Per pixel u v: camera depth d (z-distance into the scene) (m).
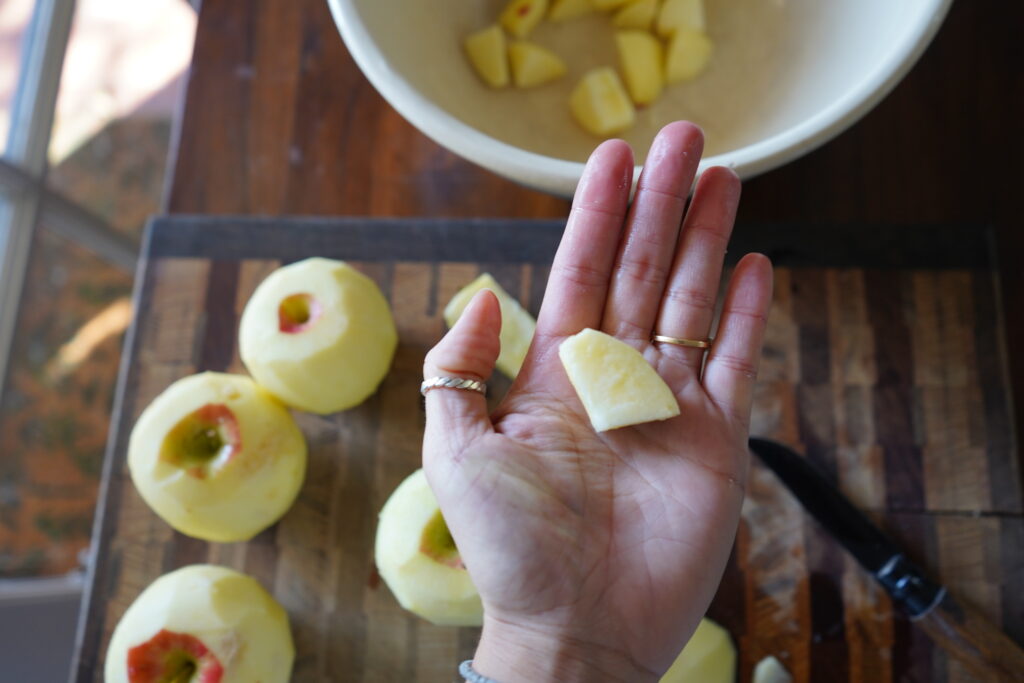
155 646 0.43
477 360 0.36
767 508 0.46
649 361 0.40
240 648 0.43
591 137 0.49
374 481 0.48
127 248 0.69
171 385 0.49
